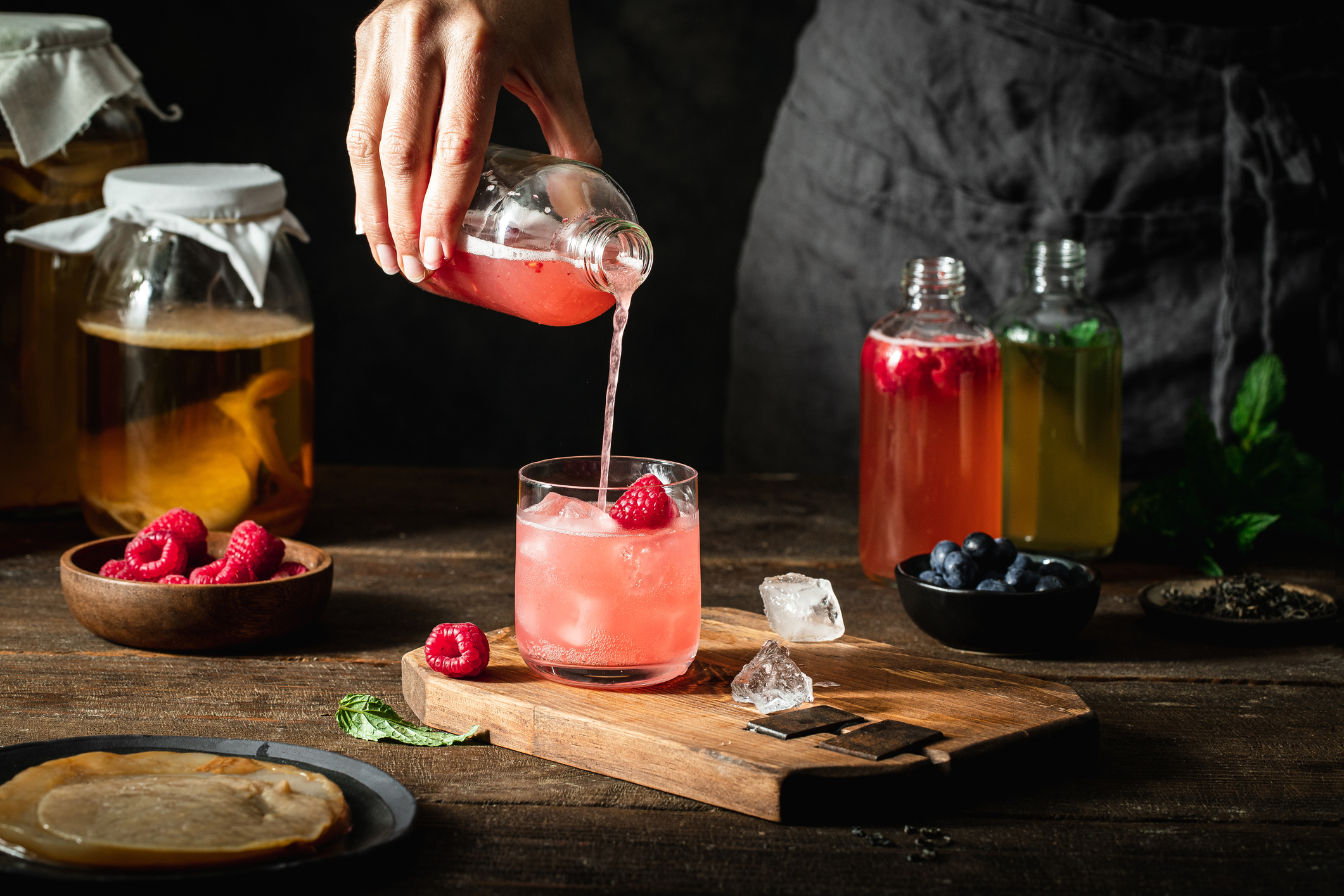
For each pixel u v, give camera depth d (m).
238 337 1.70
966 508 1.64
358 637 1.49
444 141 1.30
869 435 1.69
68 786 0.96
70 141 1.87
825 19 2.69
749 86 3.69
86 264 1.90
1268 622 1.49
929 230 2.54
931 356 1.62
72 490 1.97
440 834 1.02
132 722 1.24
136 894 0.84
